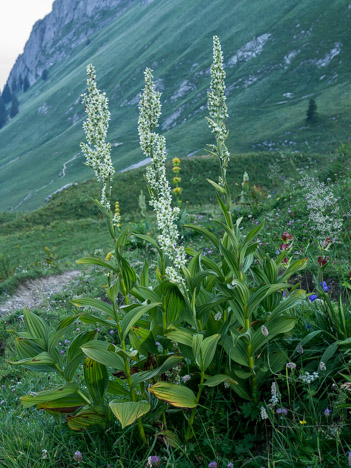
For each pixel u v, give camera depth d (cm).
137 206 5016
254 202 1383
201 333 332
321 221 518
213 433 323
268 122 11238
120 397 399
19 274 1218
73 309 864
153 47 19950
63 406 338
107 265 329
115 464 311
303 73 13075
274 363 351
